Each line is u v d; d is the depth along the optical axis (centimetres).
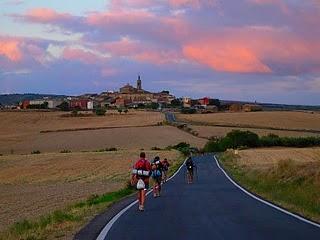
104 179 5141
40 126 15225
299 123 14875
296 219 1620
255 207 2002
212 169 5731
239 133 11769
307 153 8544
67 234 1412
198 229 1459
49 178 5622
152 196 2692
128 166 6700
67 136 13025
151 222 1636
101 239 1295
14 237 1335
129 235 1362
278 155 8231
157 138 12512
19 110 19325
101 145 11638
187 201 2372
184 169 5950
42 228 1512
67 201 3136
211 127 14212
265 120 15488
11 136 13300
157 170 2694
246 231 1398
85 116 17562
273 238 1270
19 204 3131
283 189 2500
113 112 19975
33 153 10012
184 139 12444
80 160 7788
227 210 1938
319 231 1370
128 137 12681
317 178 2411
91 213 1977
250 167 5431
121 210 2027
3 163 7650
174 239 1283
